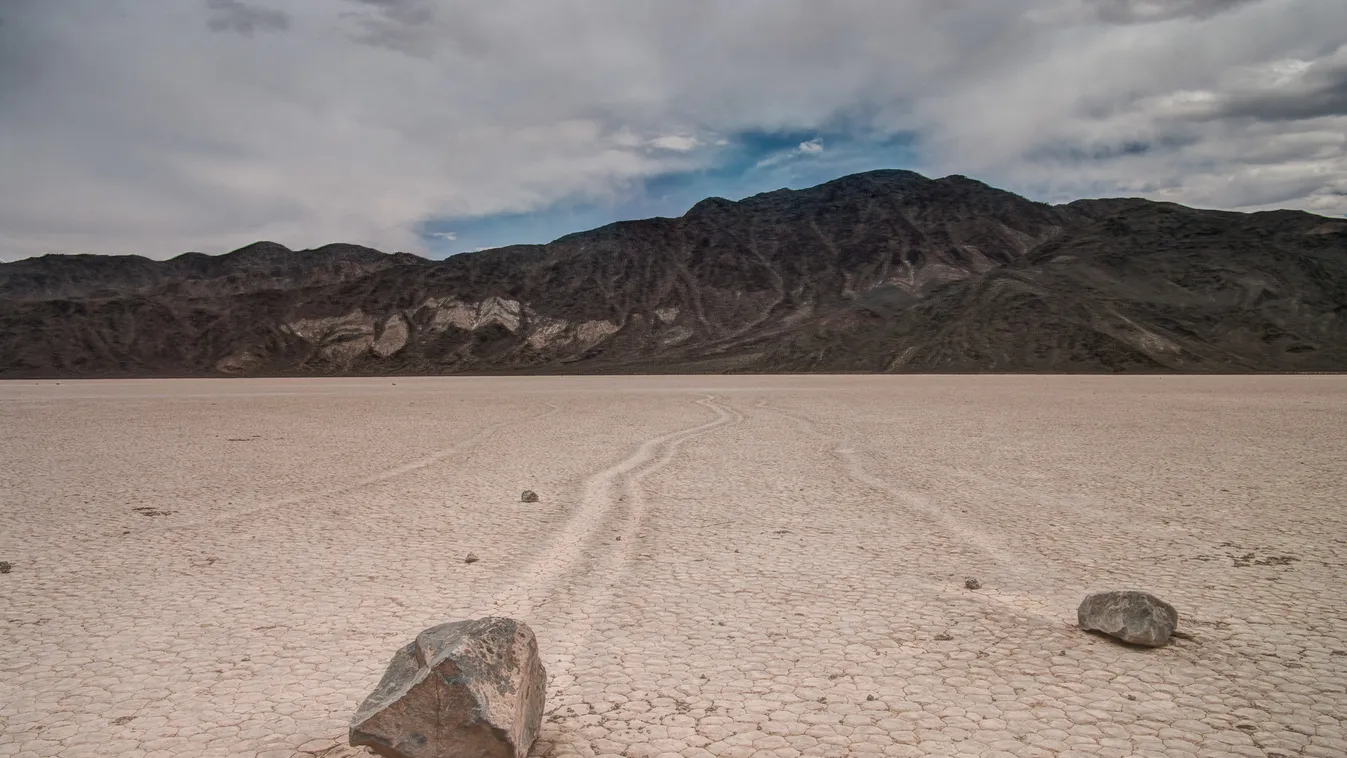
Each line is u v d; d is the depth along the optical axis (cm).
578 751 606
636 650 812
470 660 564
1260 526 1345
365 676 753
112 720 667
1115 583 1030
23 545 1263
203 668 773
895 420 3550
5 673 764
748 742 620
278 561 1163
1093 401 4922
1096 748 609
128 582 1060
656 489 1761
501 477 1948
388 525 1405
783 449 2483
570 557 1180
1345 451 2303
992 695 704
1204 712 670
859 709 678
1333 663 768
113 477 1973
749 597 983
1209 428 3047
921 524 1387
